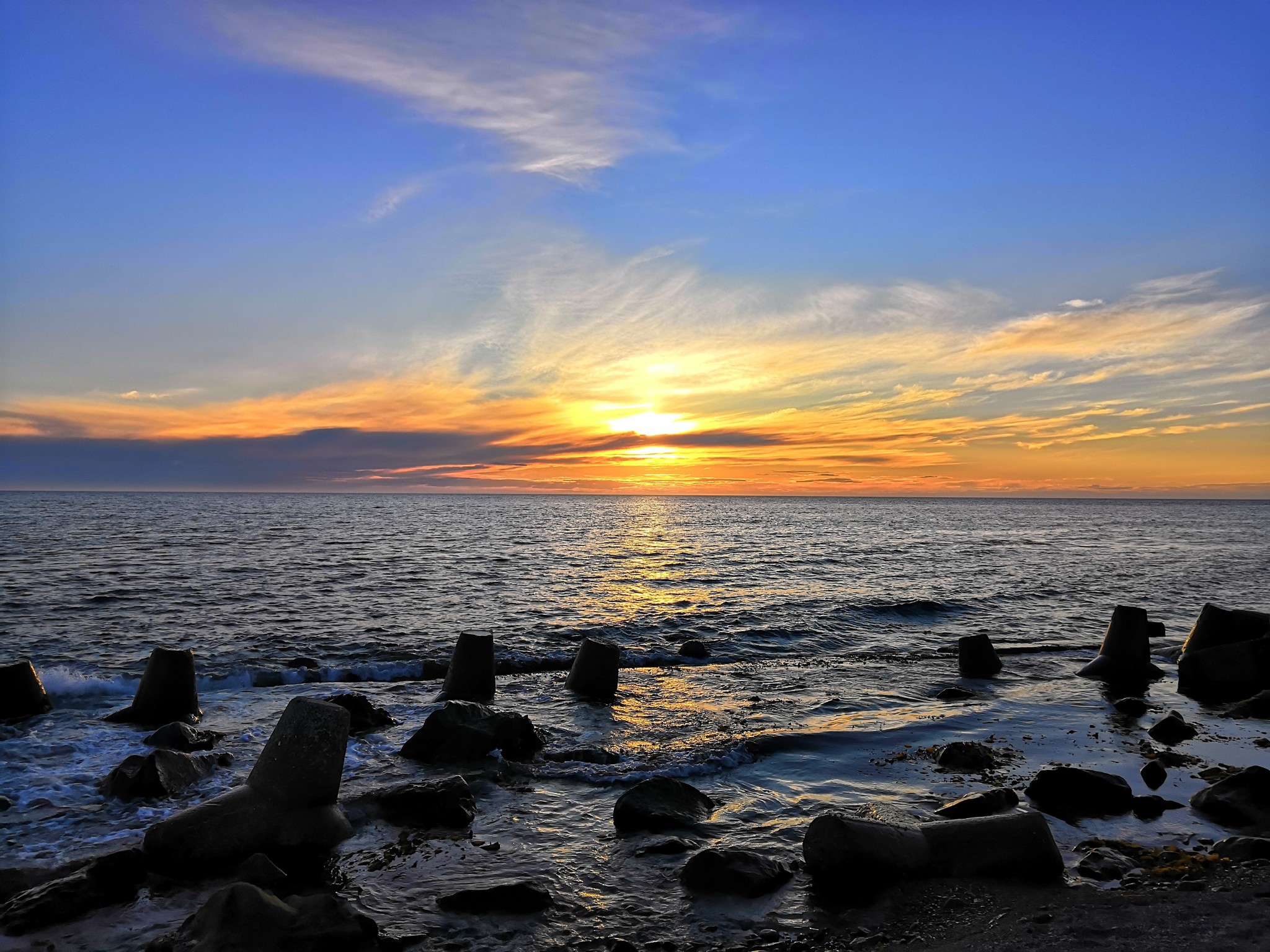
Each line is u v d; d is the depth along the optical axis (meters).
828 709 14.55
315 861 7.84
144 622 23.44
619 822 8.80
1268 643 15.99
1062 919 6.30
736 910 6.80
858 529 93.88
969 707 14.73
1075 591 34.59
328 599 28.98
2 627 22.44
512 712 12.91
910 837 7.46
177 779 9.83
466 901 6.88
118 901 6.94
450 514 137.00
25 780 10.13
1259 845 7.69
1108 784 9.30
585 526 97.81
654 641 22.14
